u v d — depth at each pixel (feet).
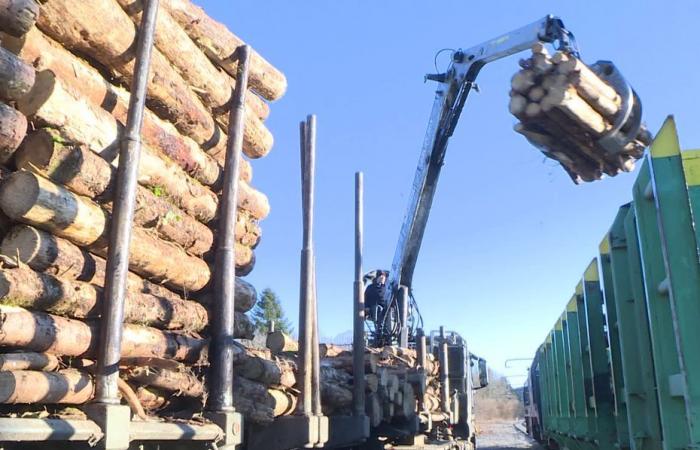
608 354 26.63
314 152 25.57
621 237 21.22
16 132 12.81
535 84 20.44
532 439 102.01
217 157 20.67
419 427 43.45
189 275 18.06
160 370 16.14
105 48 15.48
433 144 50.06
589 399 30.09
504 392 338.75
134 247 15.69
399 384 39.40
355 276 31.27
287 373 24.73
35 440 11.28
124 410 13.17
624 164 22.41
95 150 14.71
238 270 22.30
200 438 15.90
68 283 13.58
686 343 13.51
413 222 52.90
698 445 13.16
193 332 18.33
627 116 20.76
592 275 27.55
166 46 17.69
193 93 19.13
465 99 47.06
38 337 12.51
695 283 13.67
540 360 66.49
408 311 55.31
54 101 13.43
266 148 23.50
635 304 19.21
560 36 30.07
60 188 13.48
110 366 13.48
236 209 19.79
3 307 12.09
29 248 12.98
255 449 22.97
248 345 26.71
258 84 22.50
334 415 29.60
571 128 21.09
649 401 18.62
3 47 13.57
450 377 60.64
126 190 14.26
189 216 18.75
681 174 14.26
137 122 14.69
